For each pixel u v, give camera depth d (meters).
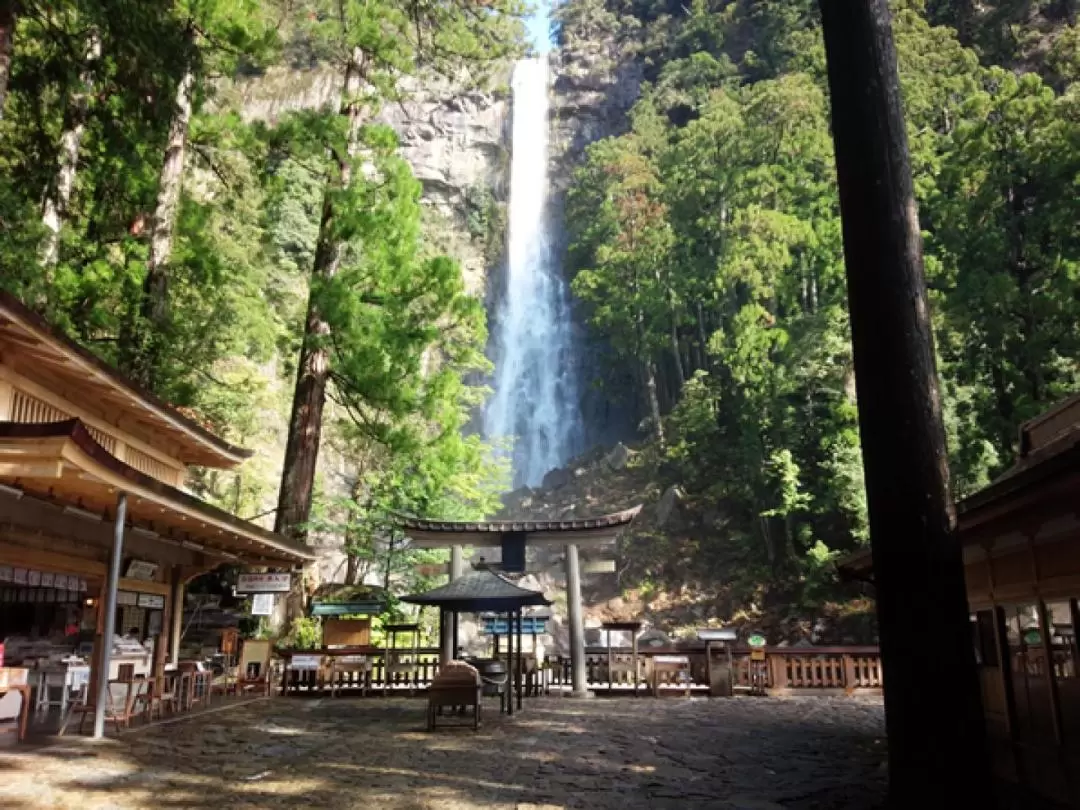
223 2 15.16
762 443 30.44
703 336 38.72
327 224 17.41
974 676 4.34
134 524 9.38
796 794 5.84
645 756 7.59
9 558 8.00
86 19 12.20
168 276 16.05
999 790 5.64
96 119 15.70
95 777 6.07
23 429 6.24
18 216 11.58
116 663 9.77
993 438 23.56
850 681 14.70
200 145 18.02
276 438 28.62
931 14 42.50
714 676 14.41
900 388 4.67
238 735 8.60
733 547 31.56
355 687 13.95
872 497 4.72
